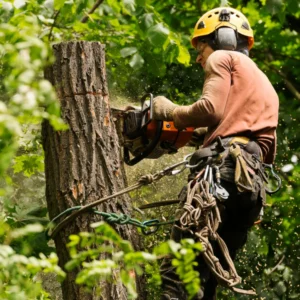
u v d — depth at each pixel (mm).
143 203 10664
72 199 8117
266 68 17531
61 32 13180
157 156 8680
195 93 14570
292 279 14523
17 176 11812
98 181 8141
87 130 8188
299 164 15766
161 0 16953
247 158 7922
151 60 13945
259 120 8117
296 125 16250
